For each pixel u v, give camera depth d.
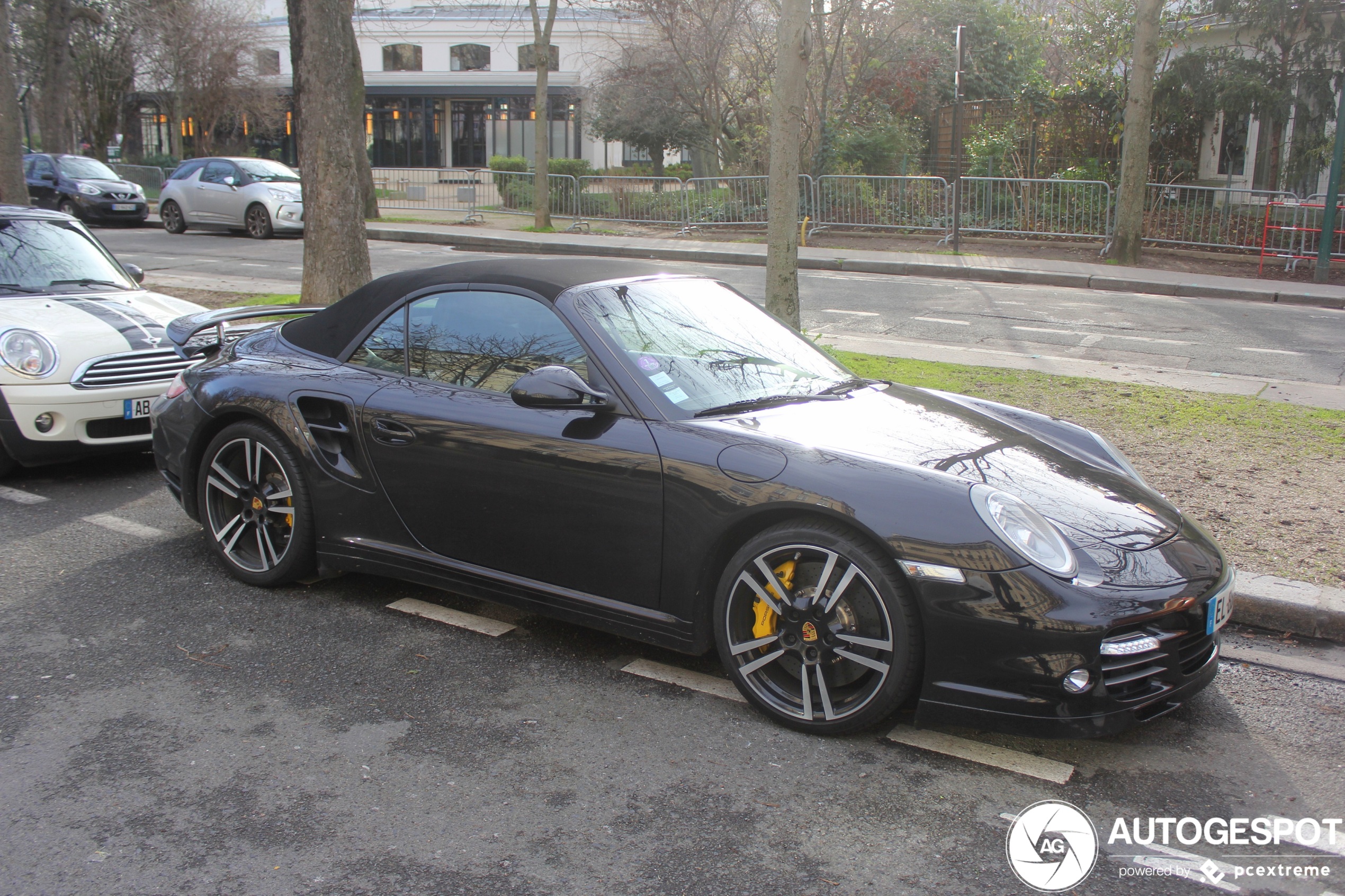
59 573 4.44
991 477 3.17
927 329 10.98
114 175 23.88
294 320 4.94
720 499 3.16
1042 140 21.38
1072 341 10.35
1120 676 2.86
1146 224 18.23
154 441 4.69
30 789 2.79
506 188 24.62
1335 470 5.71
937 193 19.64
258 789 2.81
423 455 3.76
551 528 3.52
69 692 3.36
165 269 15.48
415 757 2.99
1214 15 19.31
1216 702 3.42
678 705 3.34
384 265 16.20
